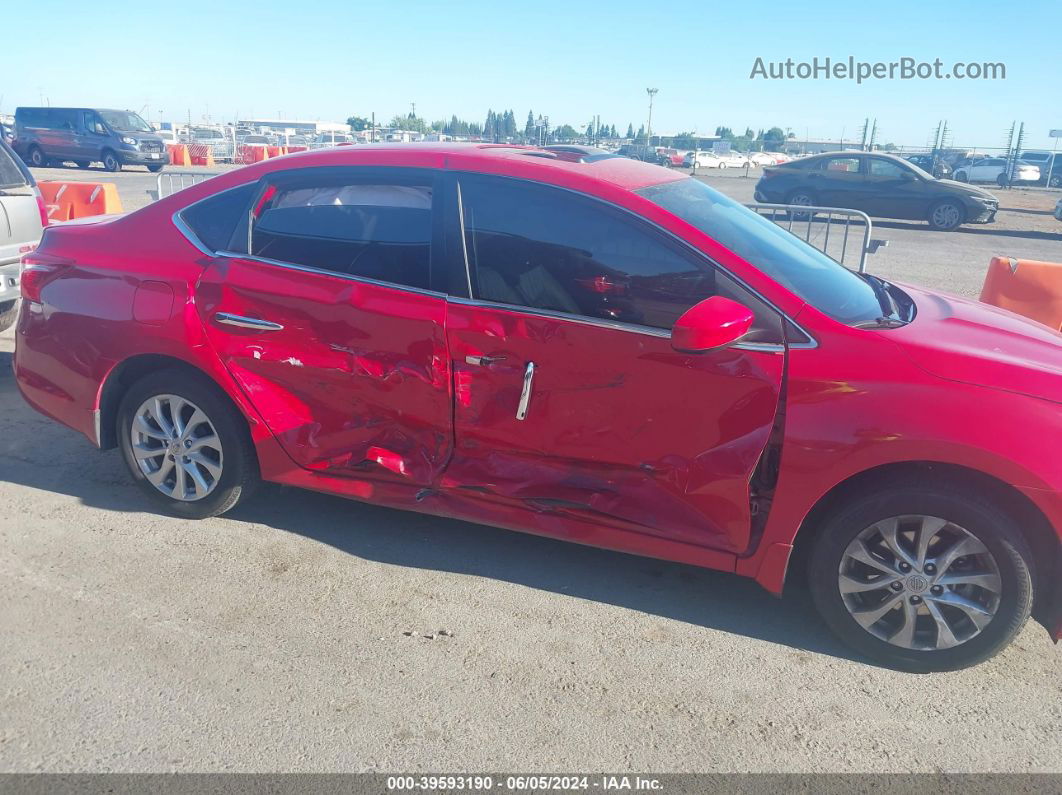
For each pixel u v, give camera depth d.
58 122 27.05
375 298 3.38
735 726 2.73
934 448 2.77
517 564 3.66
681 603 3.42
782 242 3.66
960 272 12.05
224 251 3.65
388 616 3.25
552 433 3.25
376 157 3.54
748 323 2.84
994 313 3.68
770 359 2.95
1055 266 6.61
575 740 2.63
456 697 2.81
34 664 2.89
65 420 3.96
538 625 3.23
